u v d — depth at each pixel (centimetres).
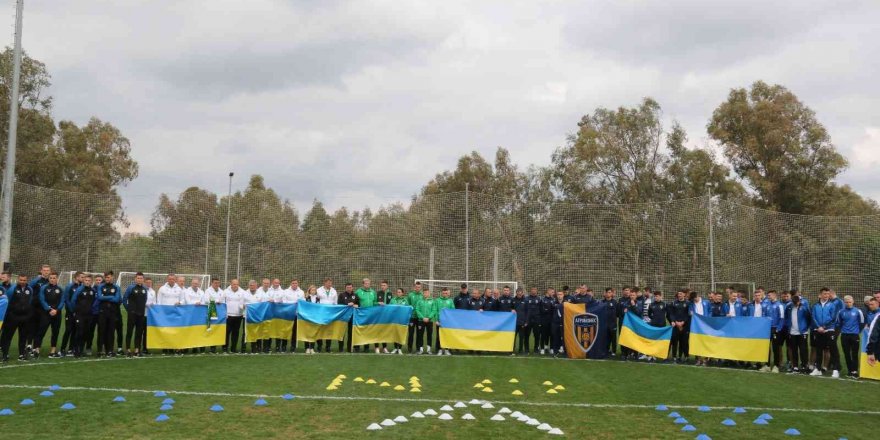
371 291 1975
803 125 4791
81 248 2870
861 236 2677
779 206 4759
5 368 1422
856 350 1587
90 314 1667
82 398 1108
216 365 1548
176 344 1769
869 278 2634
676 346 1881
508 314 1922
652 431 957
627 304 1969
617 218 2831
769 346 1691
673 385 1391
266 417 998
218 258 2800
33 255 2867
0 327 1507
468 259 2711
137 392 1173
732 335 1731
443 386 1316
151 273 2811
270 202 2855
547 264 2781
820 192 4653
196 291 1848
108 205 2883
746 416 1080
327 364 1600
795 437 938
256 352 1848
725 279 2702
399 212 2792
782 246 2748
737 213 2773
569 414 1070
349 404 1108
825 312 1619
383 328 1920
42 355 1652
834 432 977
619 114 4709
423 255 2739
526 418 1015
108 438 859
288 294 1920
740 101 4950
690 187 4550
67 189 4425
